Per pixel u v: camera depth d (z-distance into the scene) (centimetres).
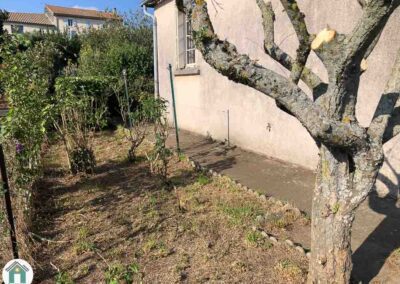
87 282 308
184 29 968
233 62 219
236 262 326
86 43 2119
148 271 320
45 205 472
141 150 741
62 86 677
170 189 519
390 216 412
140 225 407
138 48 1443
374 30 207
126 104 939
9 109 432
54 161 674
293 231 385
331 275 261
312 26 555
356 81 235
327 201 256
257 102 694
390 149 453
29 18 4453
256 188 522
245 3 691
